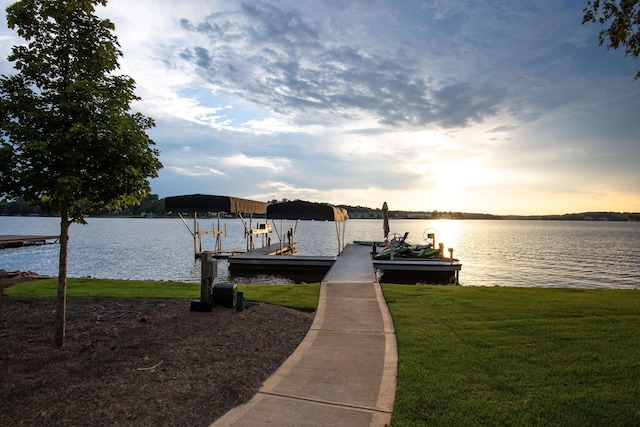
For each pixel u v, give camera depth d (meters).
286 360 5.87
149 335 7.02
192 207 25.86
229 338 6.91
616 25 9.61
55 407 4.34
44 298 10.31
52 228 90.62
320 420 4.09
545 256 37.25
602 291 11.38
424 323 7.79
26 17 5.63
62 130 5.73
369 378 5.19
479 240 65.38
